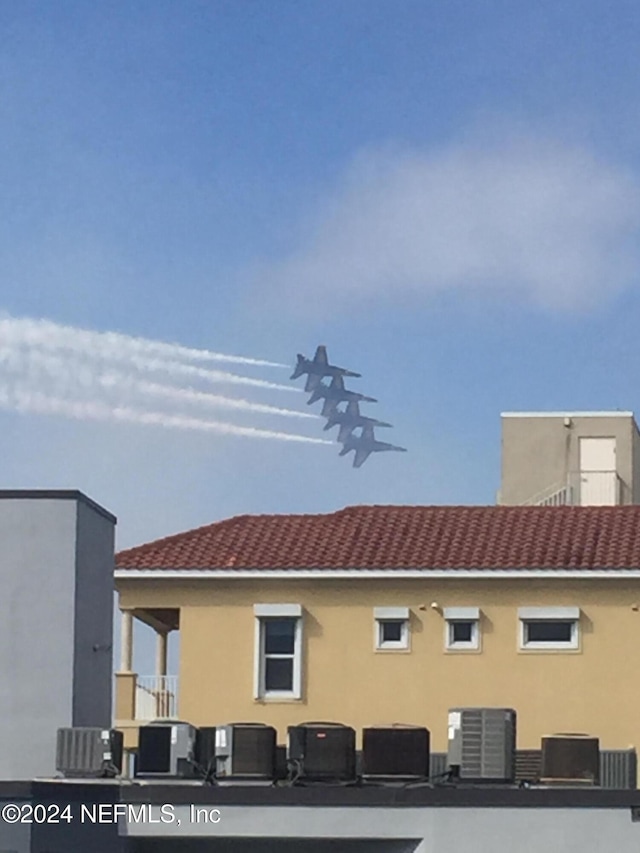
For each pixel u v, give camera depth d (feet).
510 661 148.25
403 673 148.77
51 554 91.56
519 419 218.38
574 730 147.13
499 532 155.22
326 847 84.12
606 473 213.25
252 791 83.46
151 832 83.10
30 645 90.94
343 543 153.48
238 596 150.41
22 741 90.33
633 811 82.53
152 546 153.79
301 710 148.77
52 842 81.82
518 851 82.53
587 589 148.66
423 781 88.07
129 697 147.95
